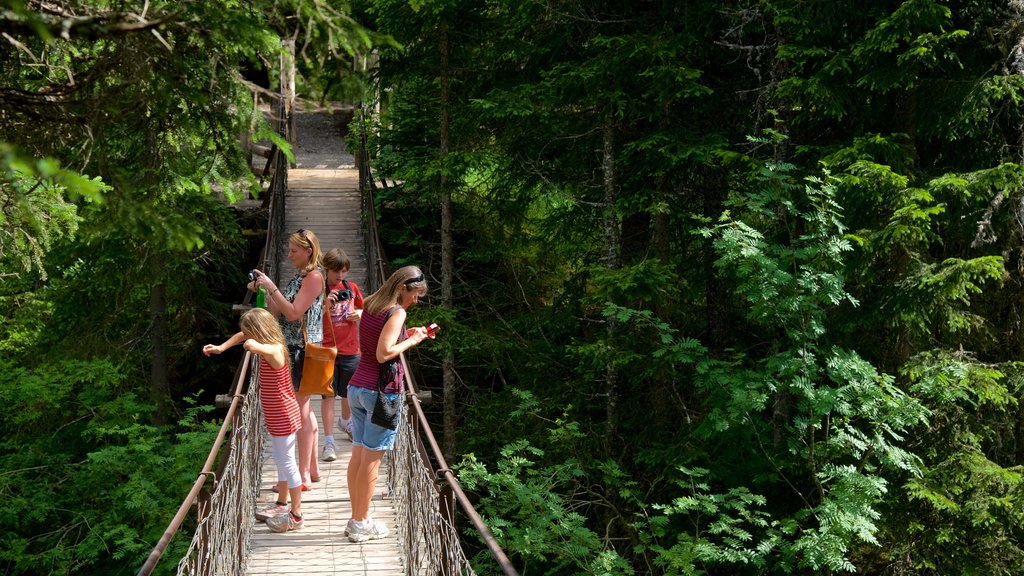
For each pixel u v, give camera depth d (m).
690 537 8.12
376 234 11.98
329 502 6.46
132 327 13.26
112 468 10.40
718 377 8.30
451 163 11.55
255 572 5.32
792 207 8.12
